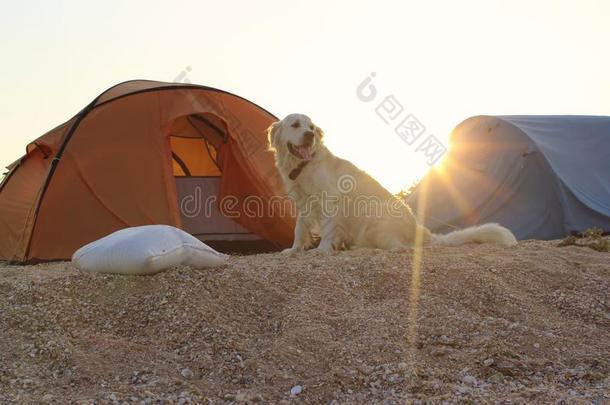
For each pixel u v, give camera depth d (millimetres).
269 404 2551
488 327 3178
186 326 3104
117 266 3463
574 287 3643
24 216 4977
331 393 2660
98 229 4875
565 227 5762
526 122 6395
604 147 6336
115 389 2621
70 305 3238
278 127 4770
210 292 3326
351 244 4762
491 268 3754
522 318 3305
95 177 4953
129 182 4977
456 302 3400
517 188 6031
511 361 2936
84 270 3574
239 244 5609
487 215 6090
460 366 2924
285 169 4730
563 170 5965
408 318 3227
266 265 3857
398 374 2803
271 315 3262
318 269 3709
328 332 3117
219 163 5324
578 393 2615
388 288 3529
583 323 3307
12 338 3018
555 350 3047
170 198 5008
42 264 4695
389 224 4652
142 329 3123
